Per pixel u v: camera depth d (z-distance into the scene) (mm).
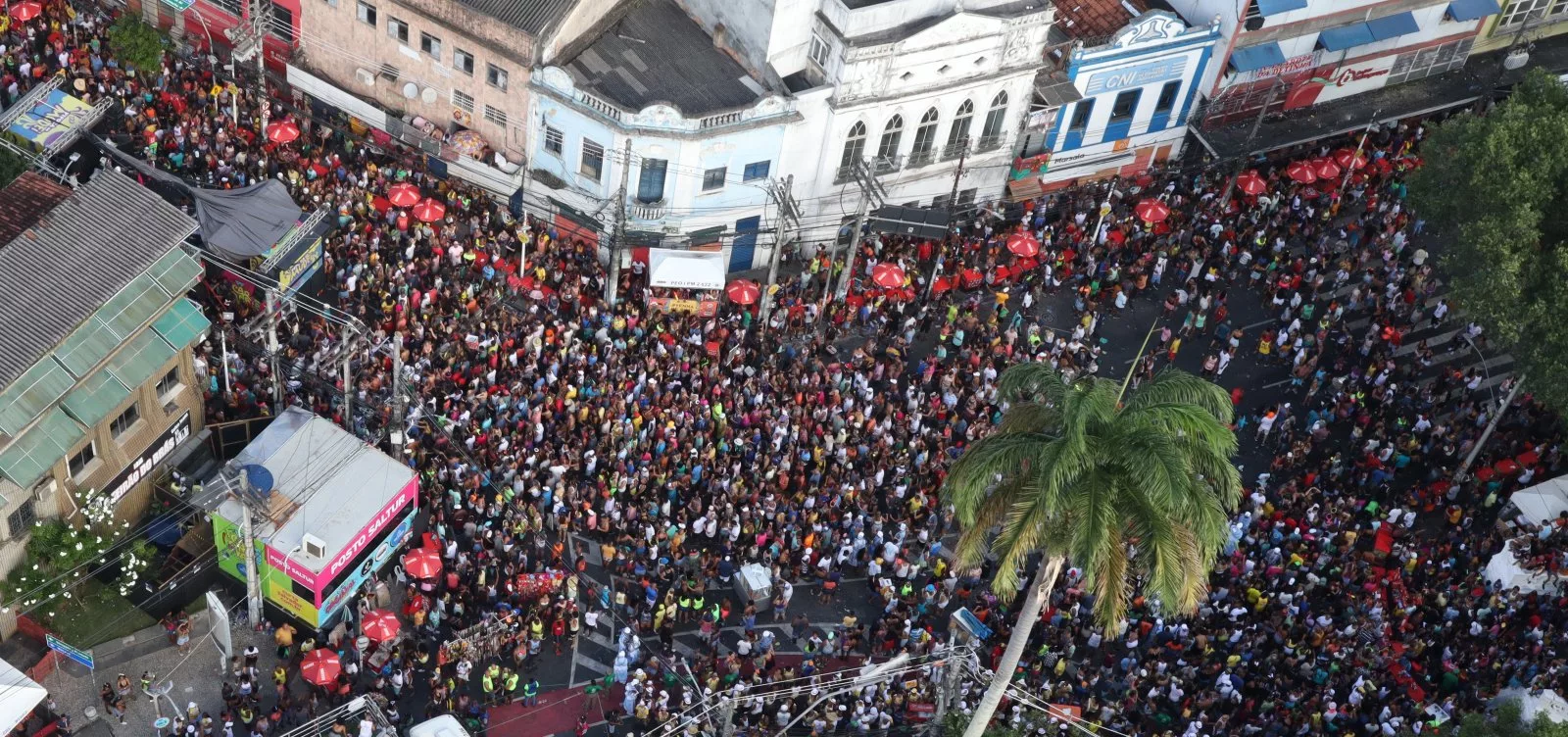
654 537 67750
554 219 83000
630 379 73500
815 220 84875
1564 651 67938
